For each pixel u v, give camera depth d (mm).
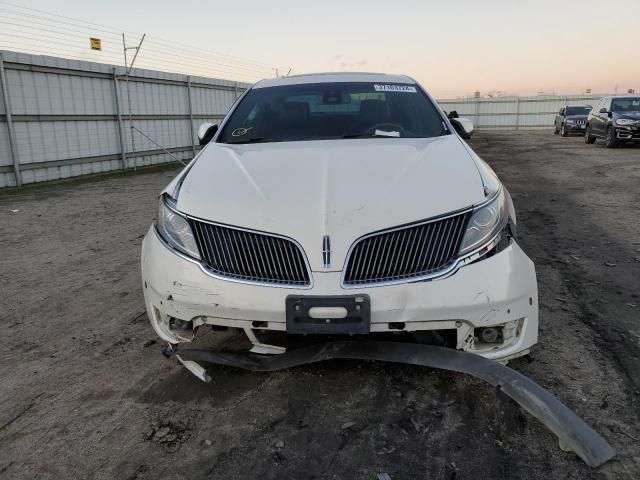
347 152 2949
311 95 3893
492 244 2379
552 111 37656
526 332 2422
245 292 2332
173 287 2467
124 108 14406
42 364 3113
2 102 10711
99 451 2281
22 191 10500
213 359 2656
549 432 2309
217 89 19328
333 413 2480
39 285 4641
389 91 3918
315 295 2256
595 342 3141
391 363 2893
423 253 2316
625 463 2098
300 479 2070
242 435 2350
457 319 2297
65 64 12188
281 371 2854
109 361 3115
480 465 2113
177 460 2205
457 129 3971
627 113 16953
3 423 2518
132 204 8820
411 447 2232
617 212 6953
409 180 2543
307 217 2369
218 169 2865
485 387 2654
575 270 4520
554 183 9750
